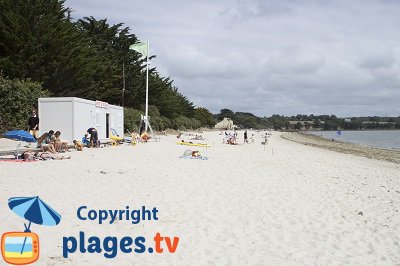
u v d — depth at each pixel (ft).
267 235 23.34
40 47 106.01
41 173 39.63
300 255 20.31
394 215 29.43
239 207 29.53
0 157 52.39
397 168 68.95
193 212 27.48
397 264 19.57
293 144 154.40
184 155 63.77
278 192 35.94
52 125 75.20
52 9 115.65
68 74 117.19
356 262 19.67
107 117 96.02
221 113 583.58
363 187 41.39
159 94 196.44
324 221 26.91
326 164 65.00
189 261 18.76
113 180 37.68
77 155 58.95
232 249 20.67
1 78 86.99
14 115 84.84
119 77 151.84
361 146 160.45
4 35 101.91
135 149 76.23
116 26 167.22
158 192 33.27
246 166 54.65
